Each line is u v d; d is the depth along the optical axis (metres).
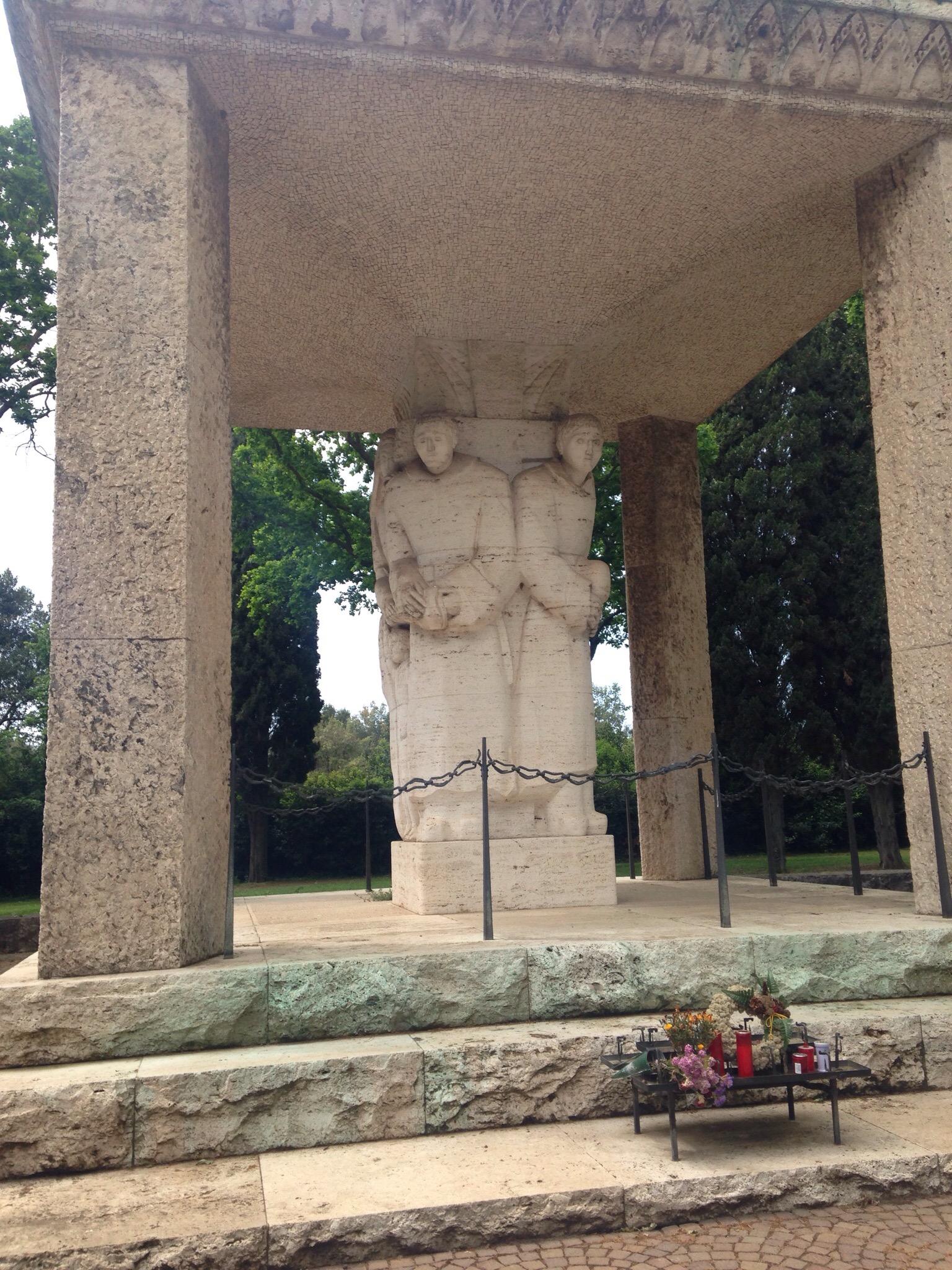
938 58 5.31
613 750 30.30
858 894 7.13
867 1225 3.32
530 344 7.50
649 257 6.84
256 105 5.23
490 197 6.16
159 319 4.60
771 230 6.62
